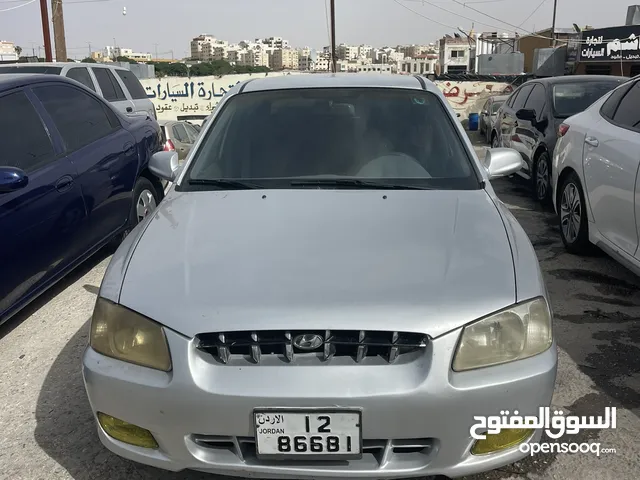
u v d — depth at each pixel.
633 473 2.43
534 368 1.99
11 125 3.84
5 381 3.27
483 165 3.28
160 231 2.50
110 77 9.75
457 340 1.94
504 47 45.62
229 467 1.99
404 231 2.39
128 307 2.07
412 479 2.37
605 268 4.70
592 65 30.89
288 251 2.25
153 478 2.46
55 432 2.78
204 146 3.17
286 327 1.93
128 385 2.00
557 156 5.22
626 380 3.10
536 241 5.48
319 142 3.10
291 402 1.89
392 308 1.96
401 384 1.90
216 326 1.95
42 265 3.82
